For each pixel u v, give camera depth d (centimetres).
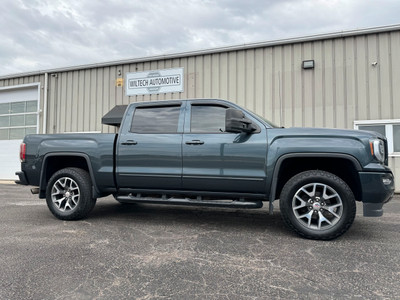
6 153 1370
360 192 348
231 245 335
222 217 489
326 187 349
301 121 927
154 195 441
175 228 411
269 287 233
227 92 1012
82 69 1226
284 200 363
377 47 867
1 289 229
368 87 870
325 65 911
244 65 996
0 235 375
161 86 1100
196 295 220
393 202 674
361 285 236
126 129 440
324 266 274
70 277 251
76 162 492
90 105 1205
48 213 520
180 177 403
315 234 350
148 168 419
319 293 223
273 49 966
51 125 1267
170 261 287
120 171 431
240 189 383
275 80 960
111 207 587
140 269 267
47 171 477
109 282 242
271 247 328
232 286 234
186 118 417
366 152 341
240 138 383
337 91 896
